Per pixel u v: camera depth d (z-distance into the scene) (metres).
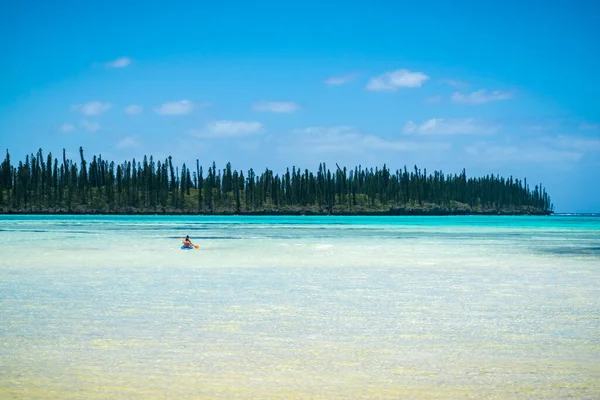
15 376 13.73
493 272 35.38
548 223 168.50
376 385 13.16
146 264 39.91
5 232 86.12
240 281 30.86
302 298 25.14
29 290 27.23
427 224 146.50
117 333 18.11
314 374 13.94
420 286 29.06
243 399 12.27
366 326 19.30
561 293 26.80
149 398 12.30
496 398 12.39
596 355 15.68
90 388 12.91
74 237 73.56
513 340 17.38
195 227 114.44
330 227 119.88
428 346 16.64
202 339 17.34
